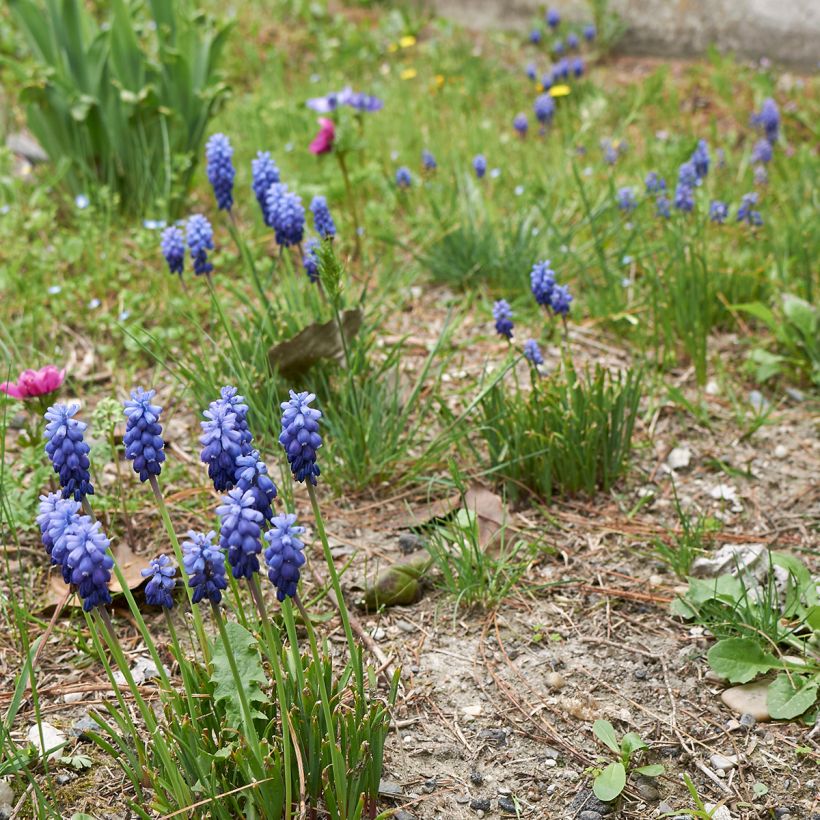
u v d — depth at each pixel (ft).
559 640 3.62
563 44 9.53
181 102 6.18
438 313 5.10
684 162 5.76
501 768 3.33
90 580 2.92
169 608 3.09
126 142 6.07
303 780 3.05
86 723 3.40
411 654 3.58
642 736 3.38
